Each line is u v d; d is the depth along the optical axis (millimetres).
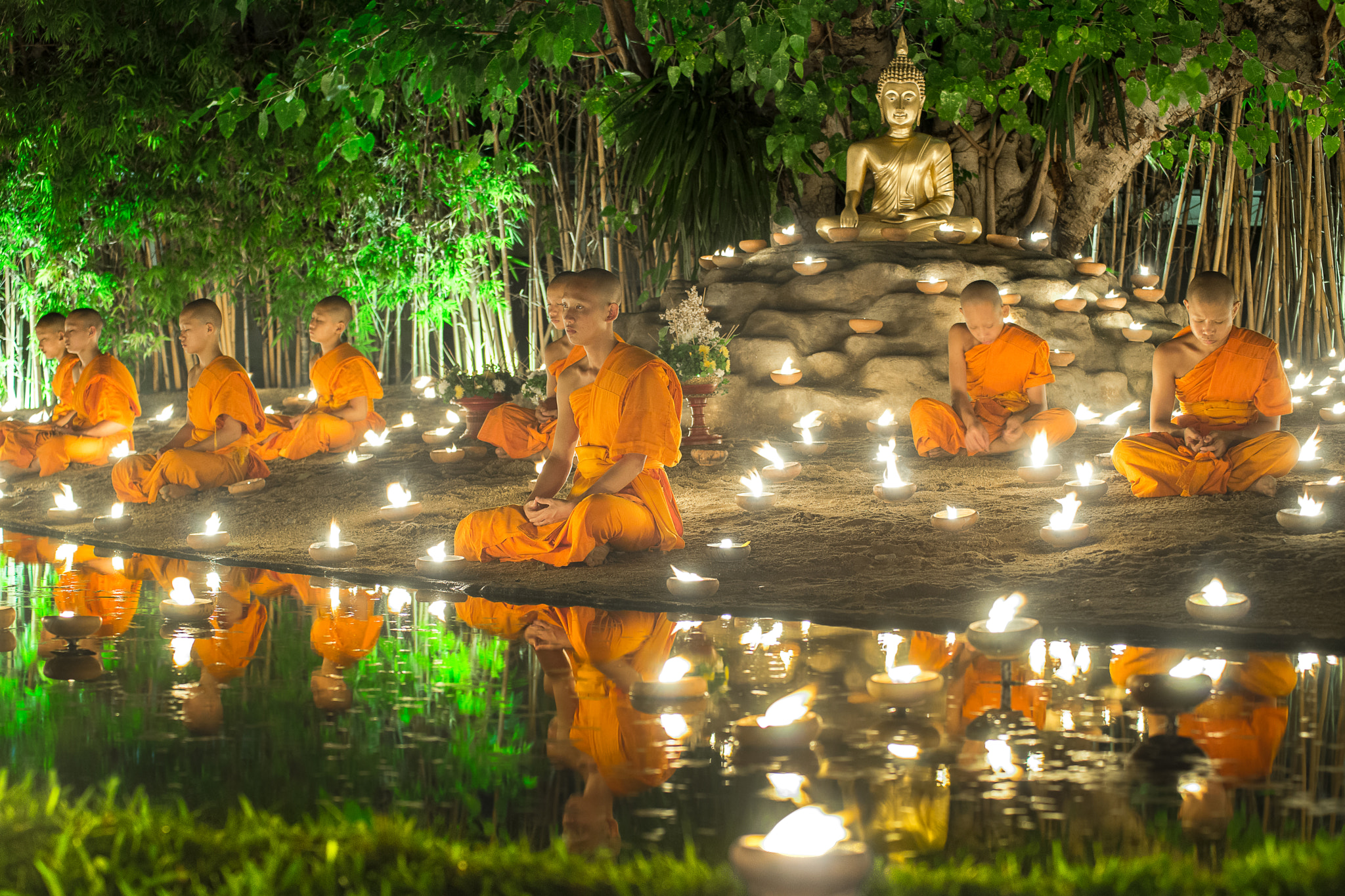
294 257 12344
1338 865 2064
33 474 9188
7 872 2162
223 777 2721
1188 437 6207
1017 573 4918
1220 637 3875
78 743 2980
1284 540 5102
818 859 2012
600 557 5457
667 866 2172
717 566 5301
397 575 5371
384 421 9547
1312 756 2768
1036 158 11969
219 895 2078
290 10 12391
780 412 9242
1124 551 5109
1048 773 2689
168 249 13211
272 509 7336
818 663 3736
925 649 3912
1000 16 10867
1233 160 12891
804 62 11398
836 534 5770
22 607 4789
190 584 5359
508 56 9453
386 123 13141
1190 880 2041
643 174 10938
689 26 10570
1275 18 11156
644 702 3334
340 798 2588
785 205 11930
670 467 7914
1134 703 3227
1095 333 10328
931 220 10945
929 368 9484
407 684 3549
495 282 13281
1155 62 10750
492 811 2508
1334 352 13148
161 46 11805
